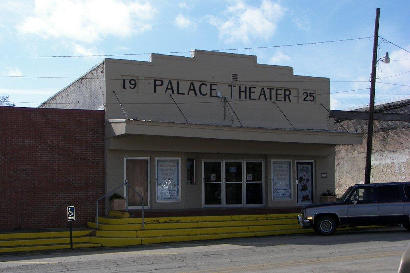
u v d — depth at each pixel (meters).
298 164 26.08
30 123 20.77
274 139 23.05
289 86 25.66
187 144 22.78
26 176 20.53
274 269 12.21
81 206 21.20
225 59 24.14
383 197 19.89
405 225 20.84
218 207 24.39
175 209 22.77
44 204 20.69
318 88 26.48
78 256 15.70
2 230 19.83
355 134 24.91
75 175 21.22
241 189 24.97
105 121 21.67
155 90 22.48
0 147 20.25
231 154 24.86
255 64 24.88
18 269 13.35
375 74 24.80
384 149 35.94
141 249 17.00
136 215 20.42
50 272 12.66
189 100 23.16
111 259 14.72
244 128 22.31
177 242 18.69
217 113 23.72
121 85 21.92
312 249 15.73
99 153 21.64
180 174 23.02
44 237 18.45
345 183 39.25
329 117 28.64
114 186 21.59
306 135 23.80
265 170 25.34
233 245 17.39
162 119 22.50
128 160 22.09
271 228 20.78
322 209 19.78
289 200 25.53
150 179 22.41
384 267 12.18
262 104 24.88
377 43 24.73
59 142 21.09
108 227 19.16
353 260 13.30
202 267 12.78
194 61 23.42
